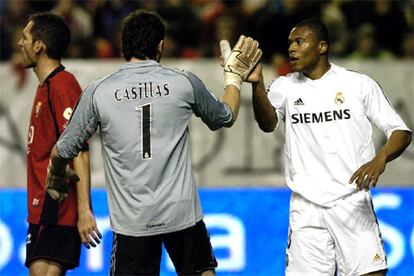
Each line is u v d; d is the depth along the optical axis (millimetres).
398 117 21453
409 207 33375
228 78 20016
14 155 34750
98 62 34969
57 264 21500
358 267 21562
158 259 19172
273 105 22109
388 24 40188
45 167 21453
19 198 33094
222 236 33062
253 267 33000
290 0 39500
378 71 35500
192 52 39906
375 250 21641
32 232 21547
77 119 19094
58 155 19328
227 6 40406
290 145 21938
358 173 20047
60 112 21188
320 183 21578
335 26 39594
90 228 20984
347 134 21594
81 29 40688
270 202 33250
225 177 34750
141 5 41469
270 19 38594
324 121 21672
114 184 19000
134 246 18812
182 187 18828
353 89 21703
